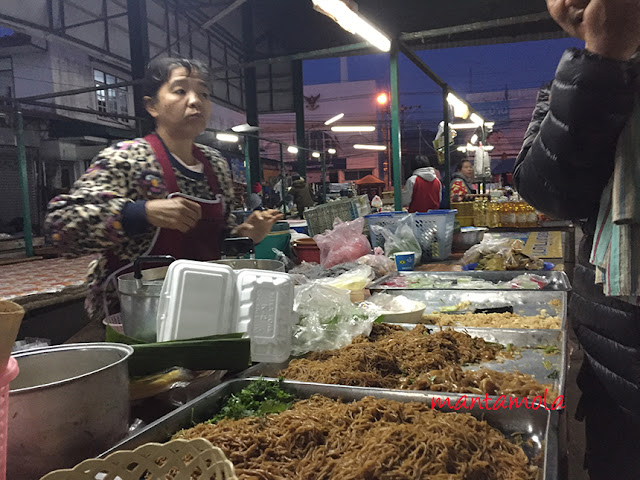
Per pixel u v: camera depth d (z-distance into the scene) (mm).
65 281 4402
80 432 993
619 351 1517
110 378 1057
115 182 2104
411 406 1207
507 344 1915
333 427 1142
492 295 2930
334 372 1485
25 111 7348
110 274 2105
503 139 40312
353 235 4004
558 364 1646
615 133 1287
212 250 2352
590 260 1463
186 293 1418
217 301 1462
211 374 1548
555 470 894
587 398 1808
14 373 725
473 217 9156
